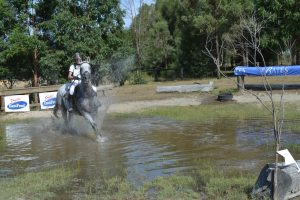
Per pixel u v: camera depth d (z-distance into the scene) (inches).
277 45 1353.3
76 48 1050.1
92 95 525.3
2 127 704.4
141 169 372.8
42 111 866.8
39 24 1045.8
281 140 469.4
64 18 1043.3
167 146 468.1
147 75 1845.5
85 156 436.1
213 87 1058.1
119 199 287.6
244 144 461.7
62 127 634.2
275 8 1312.7
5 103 861.2
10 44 979.3
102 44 1108.5
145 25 1931.6
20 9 1030.4
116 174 358.9
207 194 292.0
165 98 982.4
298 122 591.8
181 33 1785.2
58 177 352.8
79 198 296.5
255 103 805.2
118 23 1186.6
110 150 459.5
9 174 378.9
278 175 270.1
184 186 312.5
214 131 553.0
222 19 1488.7
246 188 294.8
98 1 1131.3
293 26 1318.9
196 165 379.9
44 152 469.7
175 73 1814.7
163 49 1979.6
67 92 564.1
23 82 1206.3
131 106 882.8
